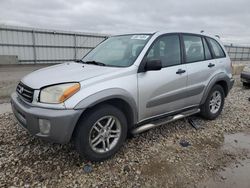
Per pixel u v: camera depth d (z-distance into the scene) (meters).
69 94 2.88
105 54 4.09
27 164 3.16
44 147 3.61
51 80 3.07
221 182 2.97
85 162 3.26
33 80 3.23
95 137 3.20
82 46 24.94
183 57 4.24
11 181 2.81
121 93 3.22
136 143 3.88
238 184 2.94
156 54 3.82
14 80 11.95
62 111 2.81
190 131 4.50
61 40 23.42
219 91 5.14
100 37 25.89
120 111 3.34
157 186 2.84
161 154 3.57
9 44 20.75
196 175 3.09
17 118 3.34
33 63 22.27
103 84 3.12
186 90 4.24
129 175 3.03
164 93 3.86
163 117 4.06
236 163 3.44
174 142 4.00
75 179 2.90
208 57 4.80
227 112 5.84
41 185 2.77
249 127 4.93
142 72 3.54
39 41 22.20
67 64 4.04
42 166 3.13
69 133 2.87
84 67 3.60
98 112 3.10
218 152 3.75
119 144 3.42
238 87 10.09
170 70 3.93
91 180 2.90
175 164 3.32
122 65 3.57
